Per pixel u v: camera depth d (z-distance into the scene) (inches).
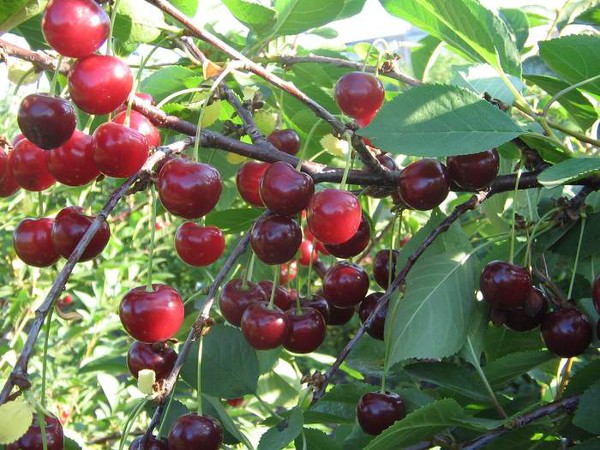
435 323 12.8
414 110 12.1
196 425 11.2
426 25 15.0
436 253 13.8
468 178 12.8
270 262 12.2
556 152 13.6
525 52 21.3
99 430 27.7
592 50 13.6
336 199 11.7
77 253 10.0
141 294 11.6
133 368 13.0
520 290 12.8
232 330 14.0
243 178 13.5
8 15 11.3
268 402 19.1
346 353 12.1
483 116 12.3
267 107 17.5
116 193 10.8
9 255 32.0
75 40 10.6
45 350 10.2
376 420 12.6
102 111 11.0
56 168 11.4
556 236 14.2
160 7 11.4
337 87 13.9
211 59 17.7
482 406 14.9
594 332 15.1
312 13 15.4
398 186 12.9
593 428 11.6
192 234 12.6
